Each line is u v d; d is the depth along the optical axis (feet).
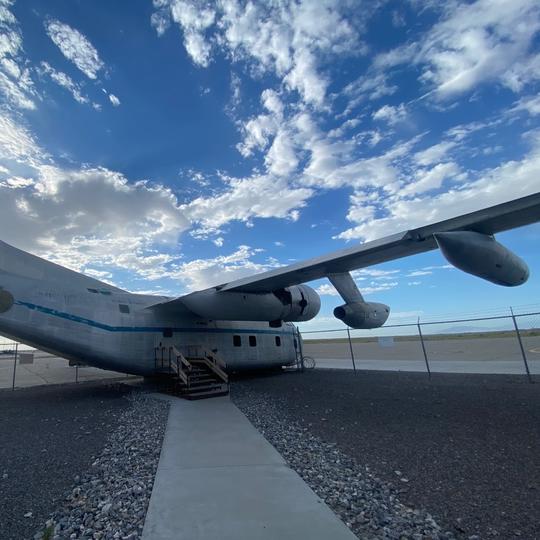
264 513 10.71
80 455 17.25
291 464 15.15
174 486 12.84
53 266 35.99
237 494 12.08
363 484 12.99
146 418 24.90
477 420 22.13
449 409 25.40
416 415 24.03
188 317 43.34
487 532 9.71
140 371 38.52
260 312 39.73
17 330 31.89
